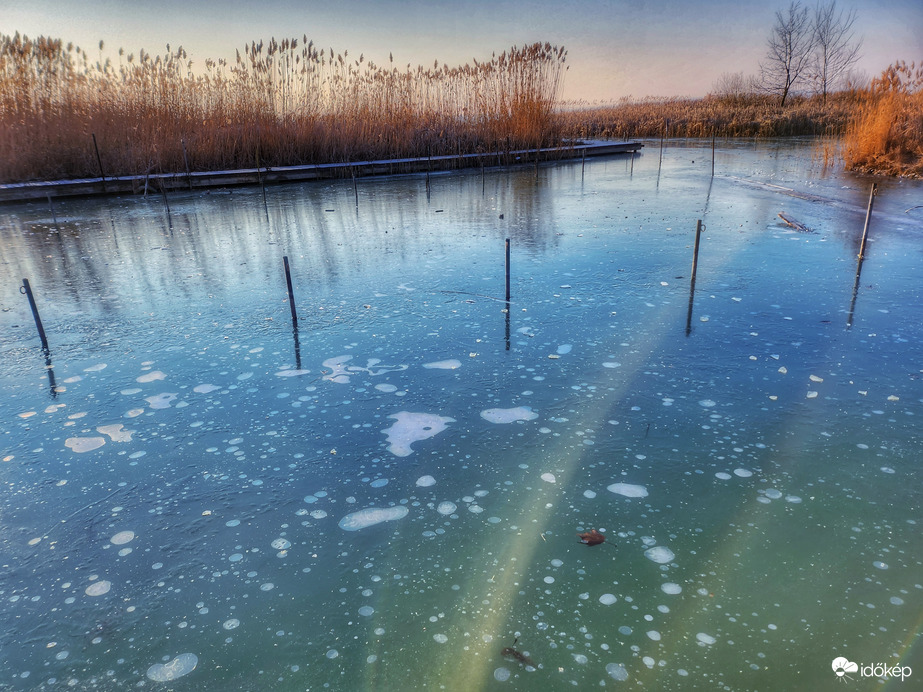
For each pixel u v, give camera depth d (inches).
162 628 52.1
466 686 45.9
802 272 141.3
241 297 136.5
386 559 59.3
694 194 262.2
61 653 49.9
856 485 67.7
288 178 343.9
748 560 57.7
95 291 143.3
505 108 419.8
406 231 203.9
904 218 195.2
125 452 77.9
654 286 135.3
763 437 77.4
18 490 70.7
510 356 102.6
